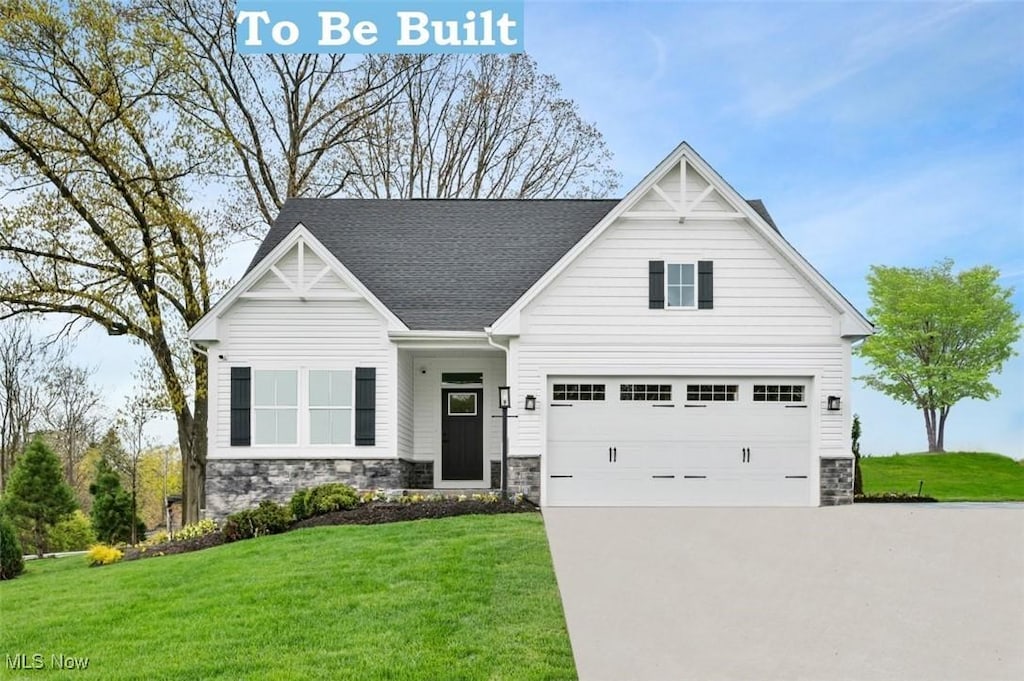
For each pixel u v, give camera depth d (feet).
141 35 72.49
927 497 67.26
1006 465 119.03
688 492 59.31
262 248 69.15
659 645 29.53
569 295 60.08
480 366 67.10
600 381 59.98
